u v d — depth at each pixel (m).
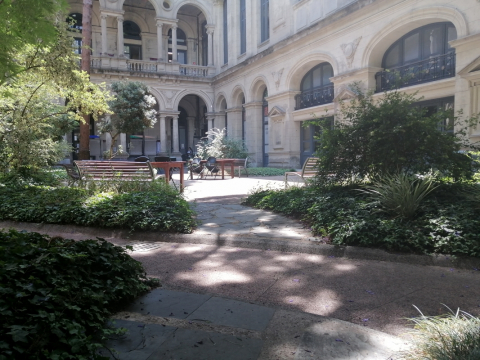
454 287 3.53
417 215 5.12
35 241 3.43
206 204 8.55
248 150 25.33
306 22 19.78
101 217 5.98
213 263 4.38
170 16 28.77
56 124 14.62
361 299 3.28
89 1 16.23
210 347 2.32
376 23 14.88
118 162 9.25
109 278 3.07
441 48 13.18
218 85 29.27
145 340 2.39
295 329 2.60
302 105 20.89
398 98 6.60
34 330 2.00
